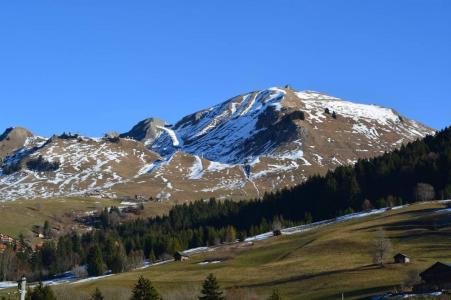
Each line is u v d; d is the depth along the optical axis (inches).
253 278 6678.2
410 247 7194.9
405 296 4655.5
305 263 7022.6
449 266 4916.3
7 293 6707.7
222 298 4894.2
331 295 5359.3
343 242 7775.6
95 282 7480.3
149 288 4827.8
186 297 5723.4
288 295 5654.5
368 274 5974.4
